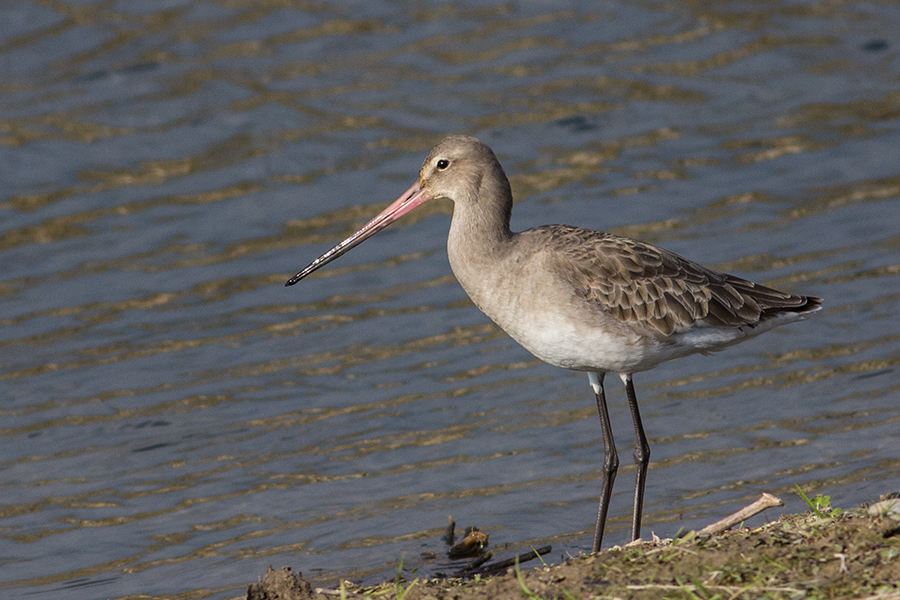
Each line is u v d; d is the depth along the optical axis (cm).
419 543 1110
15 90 2170
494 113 2136
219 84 2212
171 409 1401
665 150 2036
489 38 2386
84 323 1600
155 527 1171
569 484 1215
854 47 2341
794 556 800
